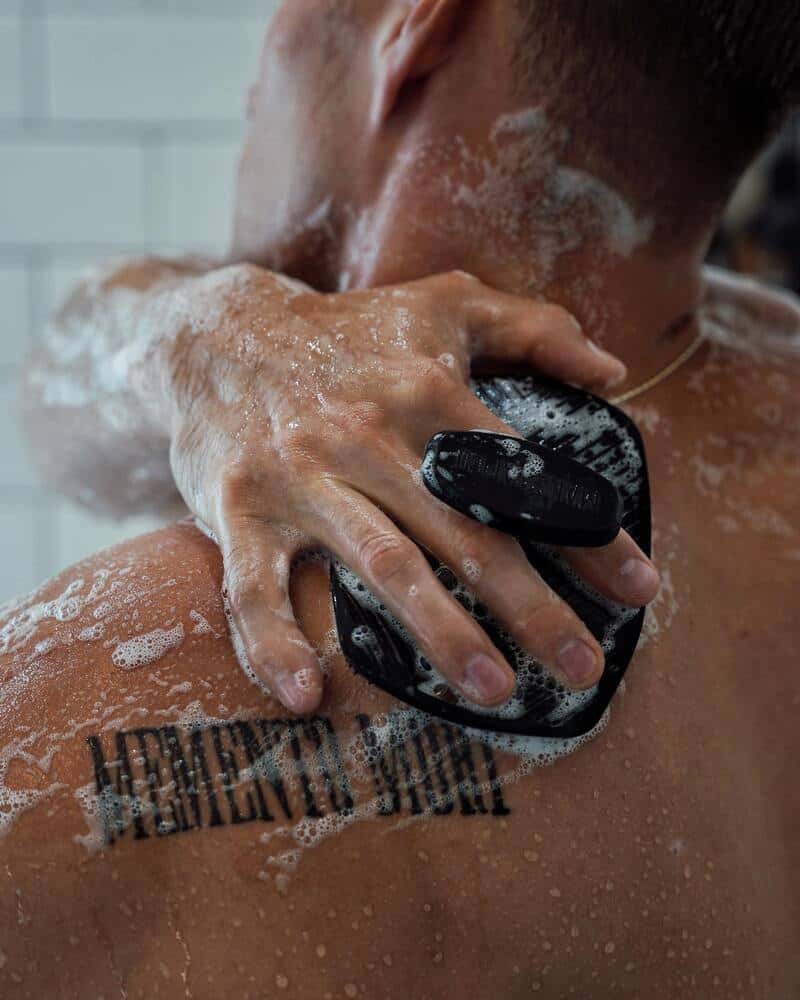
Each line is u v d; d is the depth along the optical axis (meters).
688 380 0.61
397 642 0.45
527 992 0.44
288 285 0.57
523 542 0.47
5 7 1.65
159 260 0.97
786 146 1.51
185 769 0.44
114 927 0.42
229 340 0.54
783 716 0.54
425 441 0.48
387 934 0.43
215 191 1.76
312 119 0.59
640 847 0.47
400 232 0.58
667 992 0.47
